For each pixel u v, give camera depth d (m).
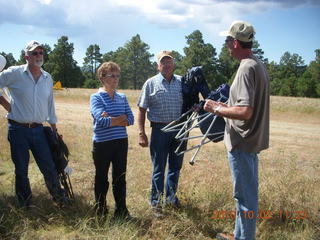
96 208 4.25
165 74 4.43
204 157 7.72
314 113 20.95
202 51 75.00
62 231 3.86
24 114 4.31
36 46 4.23
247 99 3.07
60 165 4.55
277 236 3.90
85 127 11.73
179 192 4.82
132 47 102.69
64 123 13.07
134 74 103.00
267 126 3.38
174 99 4.42
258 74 3.12
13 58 93.75
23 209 4.24
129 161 6.81
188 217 4.24
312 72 82.50
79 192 4.96
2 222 3.88
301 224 4.12
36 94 4.35
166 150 4.49
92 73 104.12
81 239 3.67
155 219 4.12
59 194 4.52
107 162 4.10
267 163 7.09
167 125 4.30
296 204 4.52
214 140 3.99
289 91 74.62
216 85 74.50
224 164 6.96
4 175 5.74
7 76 4.26
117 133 4.07
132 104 26.89
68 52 86.75
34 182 5.27
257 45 89.38
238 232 3.48
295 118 19.72
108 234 3.74
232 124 3.35
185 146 4.56
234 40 3.26
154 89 4.43
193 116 4.34
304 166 7.27
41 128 4.52
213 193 4.82
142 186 5.27
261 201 4.55
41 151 4.47
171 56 4.39
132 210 4.45
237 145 3.34
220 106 3.25
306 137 12.27
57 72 84.81
